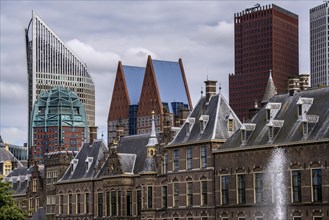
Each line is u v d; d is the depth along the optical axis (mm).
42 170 177250
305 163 102938
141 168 138000
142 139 144375
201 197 120188
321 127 102188
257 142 110562
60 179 161750
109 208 142625
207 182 119062
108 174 142875
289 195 104938
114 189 141250
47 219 168000
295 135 104875
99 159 153125
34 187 176875
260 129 111938
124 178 138625
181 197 124250
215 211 117250
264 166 108938
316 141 101125
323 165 100375
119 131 153750
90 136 163375
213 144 118750
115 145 143875
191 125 125375
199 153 121250
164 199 129750
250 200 110875
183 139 125125
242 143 113188
